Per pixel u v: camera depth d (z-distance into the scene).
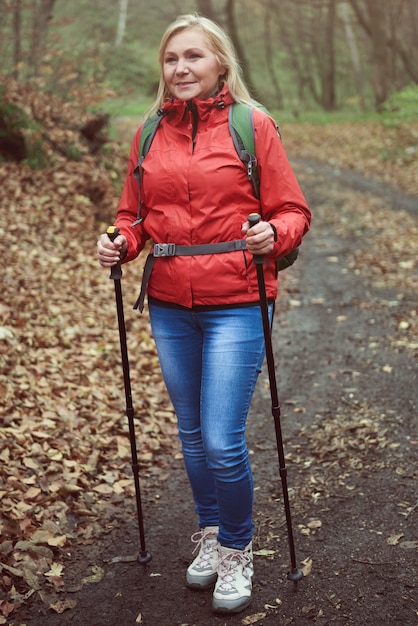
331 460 3.85
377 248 9.40
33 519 3.15
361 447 3.95
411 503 3.29
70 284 6.56
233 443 2.49
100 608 2.66
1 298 5.62
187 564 2.95
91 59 12.02
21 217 7.71
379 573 2.77
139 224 2.68
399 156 17.11
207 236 2.47
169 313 2.59
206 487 2.75
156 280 2.58
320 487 3.54
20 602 2.64
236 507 2.56
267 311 2.44
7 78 10.28
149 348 5.54
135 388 4.83
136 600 2.71
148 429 4.29
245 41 39.94
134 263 7.78
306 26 36.31
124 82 14.60
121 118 15.07
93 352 5.23
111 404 4.50
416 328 6.10
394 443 3.96
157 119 2.56
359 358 5.50
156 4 28.08
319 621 2.51
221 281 2.47
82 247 7.76
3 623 2.53
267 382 5.18
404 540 2.98
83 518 3.28
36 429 3.92
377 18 25.86
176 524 3.29
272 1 35.59
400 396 4.66
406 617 2.49
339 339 6.03
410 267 8.23
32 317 5.52
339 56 39.97
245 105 2.50
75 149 9.52
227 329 2.48
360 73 34.34
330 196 13.73
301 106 37.28
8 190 8.23
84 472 3.67
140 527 2.92
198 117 2.48
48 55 11.29
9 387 4.24
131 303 6.55
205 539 2.79
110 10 23.02
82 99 10.75
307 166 17.83
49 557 2.94
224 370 2.46
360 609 2.56
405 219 11.17
